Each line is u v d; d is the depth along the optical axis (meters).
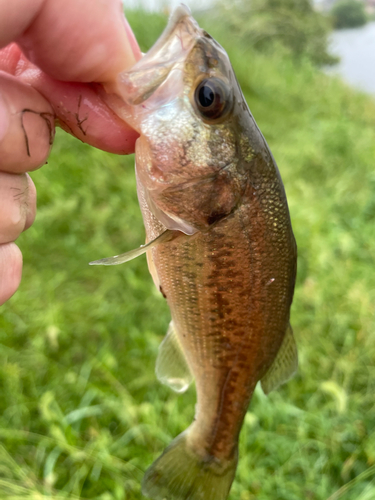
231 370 0.13
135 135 0.11
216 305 0.13
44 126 0.09
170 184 0.11
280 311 0.13
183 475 0.14
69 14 0.08
